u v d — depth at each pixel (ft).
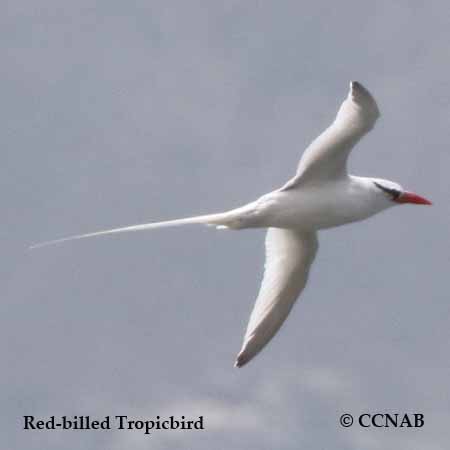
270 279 58.13
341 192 52.70
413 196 54.70
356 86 48.24
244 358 57.26
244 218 52.60
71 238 51.11
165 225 52.06
